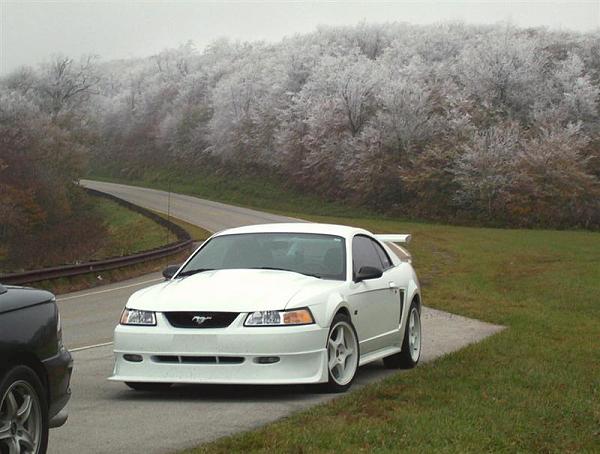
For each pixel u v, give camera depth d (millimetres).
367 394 7613
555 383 8312
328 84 82312
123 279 27250
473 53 77938
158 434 6465
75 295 21938
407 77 77562
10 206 64438
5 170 70438
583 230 65438
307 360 7719
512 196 67375
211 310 7691
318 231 9305
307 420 6609
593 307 17734
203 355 7598
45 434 5352
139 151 112750
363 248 9562
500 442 5961
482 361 9656
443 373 8789
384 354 9297
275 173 89562
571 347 11211
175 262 33312
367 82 78812
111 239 61500
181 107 109688
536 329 13430
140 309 7926
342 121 79062
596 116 72938
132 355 7836
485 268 29125
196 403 7734
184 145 105625
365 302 8828
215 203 80688
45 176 72562
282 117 85688
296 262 8883
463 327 14266
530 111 74312
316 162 80438
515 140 68812
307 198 81562
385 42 100812
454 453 5609
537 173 67062
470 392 7762
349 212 76062
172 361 7730
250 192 87312
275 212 75688
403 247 40156
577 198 66438
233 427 6680
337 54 86625
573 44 85375
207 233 51969
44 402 5340
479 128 72062
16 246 63938
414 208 72688
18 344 5066
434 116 74500
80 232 67000
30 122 74812
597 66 82812
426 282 24094
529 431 6332
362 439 5965
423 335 13234
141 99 117125
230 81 95562
